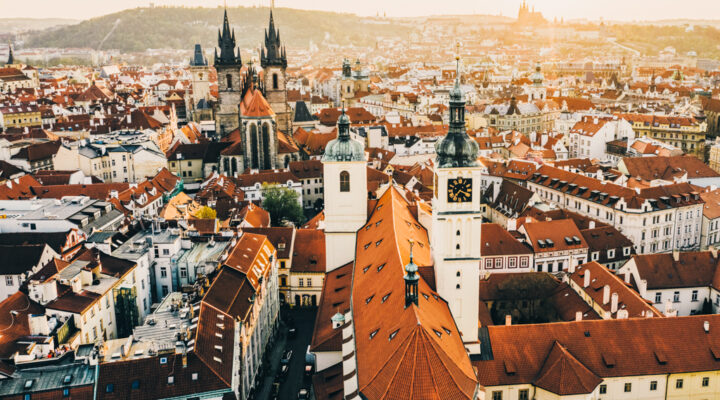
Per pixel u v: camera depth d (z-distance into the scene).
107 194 198.12
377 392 81.12
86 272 125.12
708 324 113.12
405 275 89.19
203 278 126.69
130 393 93.75
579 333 111.69
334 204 140.62
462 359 90.00
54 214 160.00
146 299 141.50
